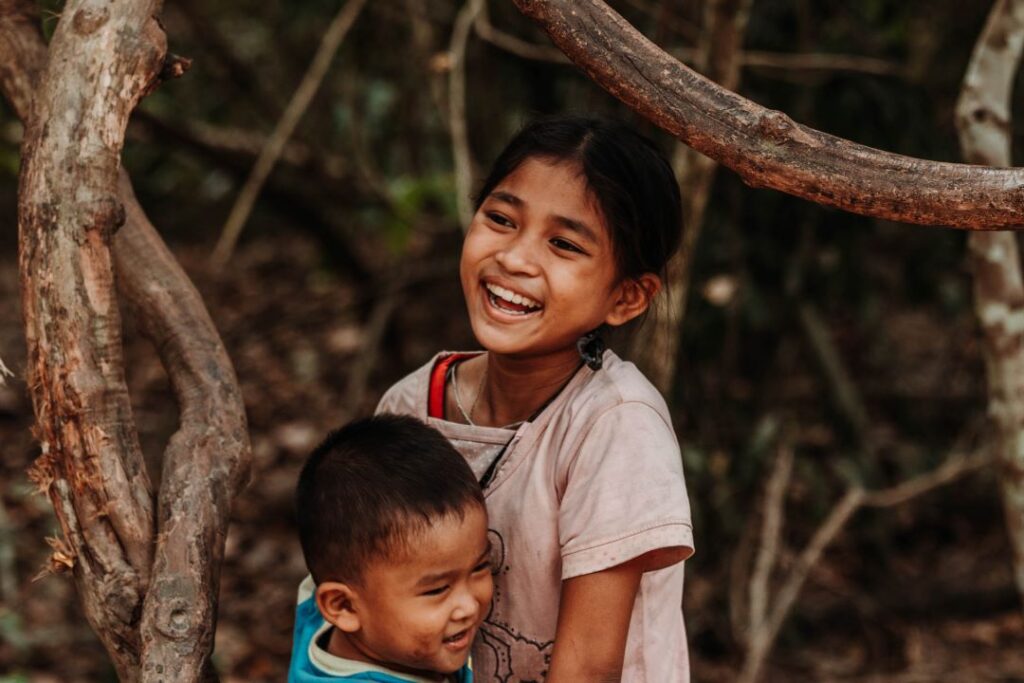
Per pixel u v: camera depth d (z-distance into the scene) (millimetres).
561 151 1667
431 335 6102
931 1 4398
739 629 4082
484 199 1760
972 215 1344
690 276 4254
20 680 2131
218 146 5297
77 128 1535
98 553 1575
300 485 1673
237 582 4910
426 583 1579
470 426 1785
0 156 5656
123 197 1925
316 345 7211
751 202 4320
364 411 6211
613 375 1730
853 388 4586
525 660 1763
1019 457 2877
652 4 4133
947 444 5215
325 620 1747
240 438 1736
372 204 5504
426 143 5984
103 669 4094
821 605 4551
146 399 6402
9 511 5023
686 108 1405
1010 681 4125
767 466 4441
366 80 5848
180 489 1626
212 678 1549
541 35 4371
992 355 2859
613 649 1635
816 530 4590
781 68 4082
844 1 4309
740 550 4188
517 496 1728
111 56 1550
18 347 7156
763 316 4445
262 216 9016
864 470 4578
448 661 1626
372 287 5641
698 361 4465
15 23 1844
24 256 1558
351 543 1586
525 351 1698
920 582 4652
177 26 6582
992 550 4980
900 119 4184
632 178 1675
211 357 1809
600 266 1678
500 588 1754
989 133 2648
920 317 6473
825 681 4207
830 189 1376
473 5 3547
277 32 6129
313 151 5375
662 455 1653
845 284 4570
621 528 1611
